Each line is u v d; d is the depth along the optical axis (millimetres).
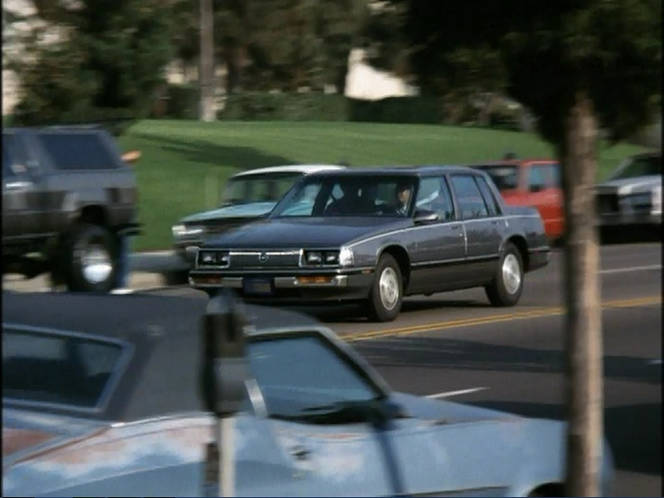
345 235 41906
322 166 49844
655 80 13773
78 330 14367
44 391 13961
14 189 42719
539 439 16984
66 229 44344
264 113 84188
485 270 47406
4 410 13719
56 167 44281
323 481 14750
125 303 15258
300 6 67625
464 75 13984
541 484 16734
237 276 41500
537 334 41625
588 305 13758
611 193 81562
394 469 15461
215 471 13508
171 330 14336
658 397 30953
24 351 14367
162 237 59625
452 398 30766
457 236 45875
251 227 43594
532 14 13406
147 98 52531
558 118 13945
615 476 23250
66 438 13219
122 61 49656
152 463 13430
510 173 72625
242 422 14336
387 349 38000
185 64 74625
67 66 48469
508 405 29844
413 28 14234
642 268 65750
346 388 16125
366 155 79875
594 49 13328
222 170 61531
